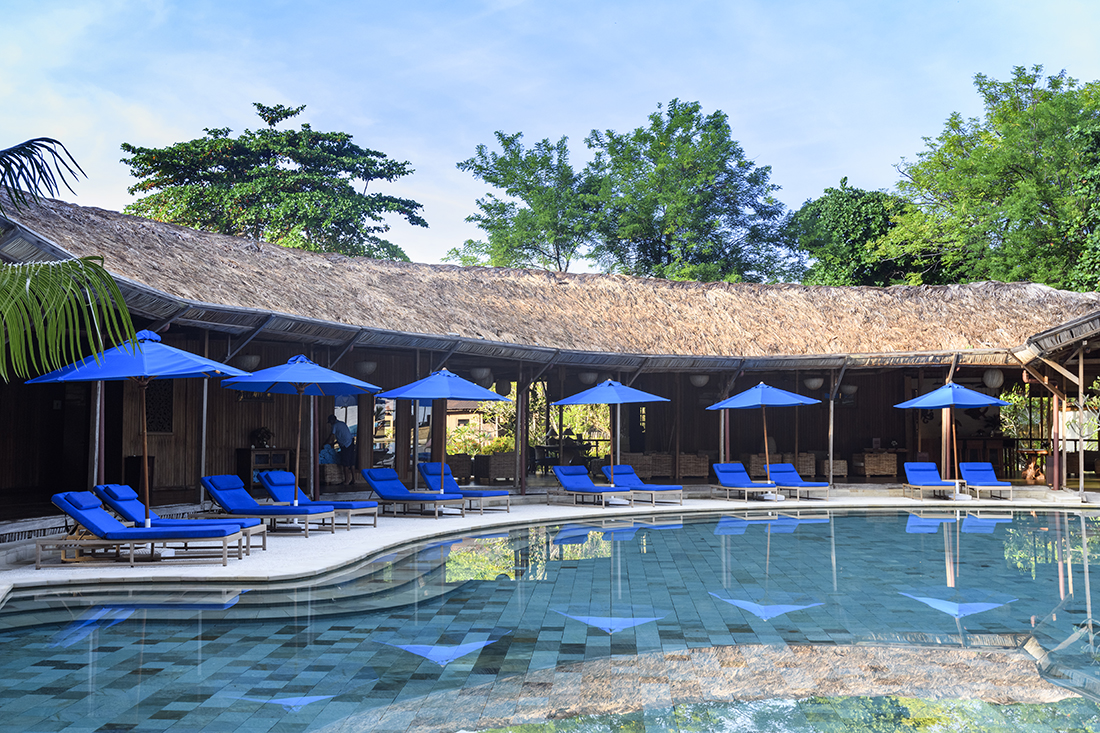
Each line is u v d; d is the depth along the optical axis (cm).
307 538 1162
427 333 1634
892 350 1972
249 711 468
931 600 784
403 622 688
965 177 3400
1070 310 2155
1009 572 942
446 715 467
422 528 1290
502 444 2283
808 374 2050
